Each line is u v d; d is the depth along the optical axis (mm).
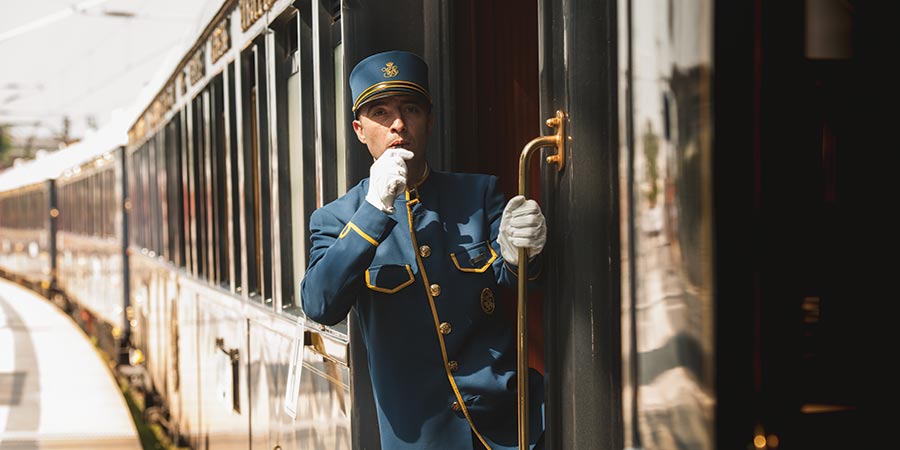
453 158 2725
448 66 2705
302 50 3092
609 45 1733
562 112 1798
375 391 2219
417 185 2215
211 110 5047
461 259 2174
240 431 4195
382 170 2023
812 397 1276
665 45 1303
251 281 4059
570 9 1768
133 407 9289
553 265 1852
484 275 2172
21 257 23797
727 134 1243
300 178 3188
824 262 1280
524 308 1859
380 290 2158
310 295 2104
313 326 2947
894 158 1301
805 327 1275
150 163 8266
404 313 2158
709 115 1241
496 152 2729
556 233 1835
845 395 1281
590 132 1756
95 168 13477
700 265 1259
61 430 8172
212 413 4984
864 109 1295
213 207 5020
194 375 5664
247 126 4141
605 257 1747
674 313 1299
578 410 1774
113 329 11594
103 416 8844
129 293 10836
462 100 2734
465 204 2240
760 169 1255
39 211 20875
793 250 1270
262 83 3801
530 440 2123
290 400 2850
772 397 1259
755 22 1256
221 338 4707
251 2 3828
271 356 3578
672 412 1306
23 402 9562
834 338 1282
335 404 2686
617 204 1721
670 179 1300
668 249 1307
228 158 4438
